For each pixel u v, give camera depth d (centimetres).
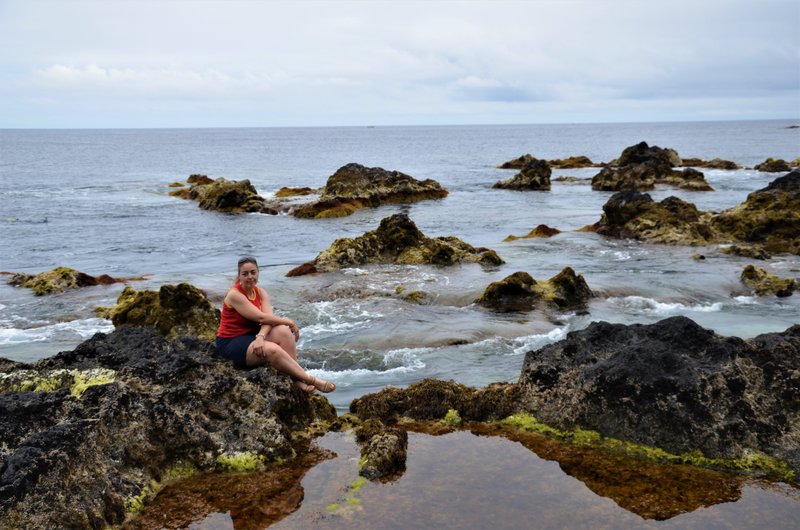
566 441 690
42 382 686
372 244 1988
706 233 2339
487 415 758
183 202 4166
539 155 10612
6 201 4178
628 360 698
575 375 735
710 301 1548
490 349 1173
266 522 538
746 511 547
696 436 643
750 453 630
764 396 671
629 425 671
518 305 1465
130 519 548
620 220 2483
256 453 648
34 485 507
